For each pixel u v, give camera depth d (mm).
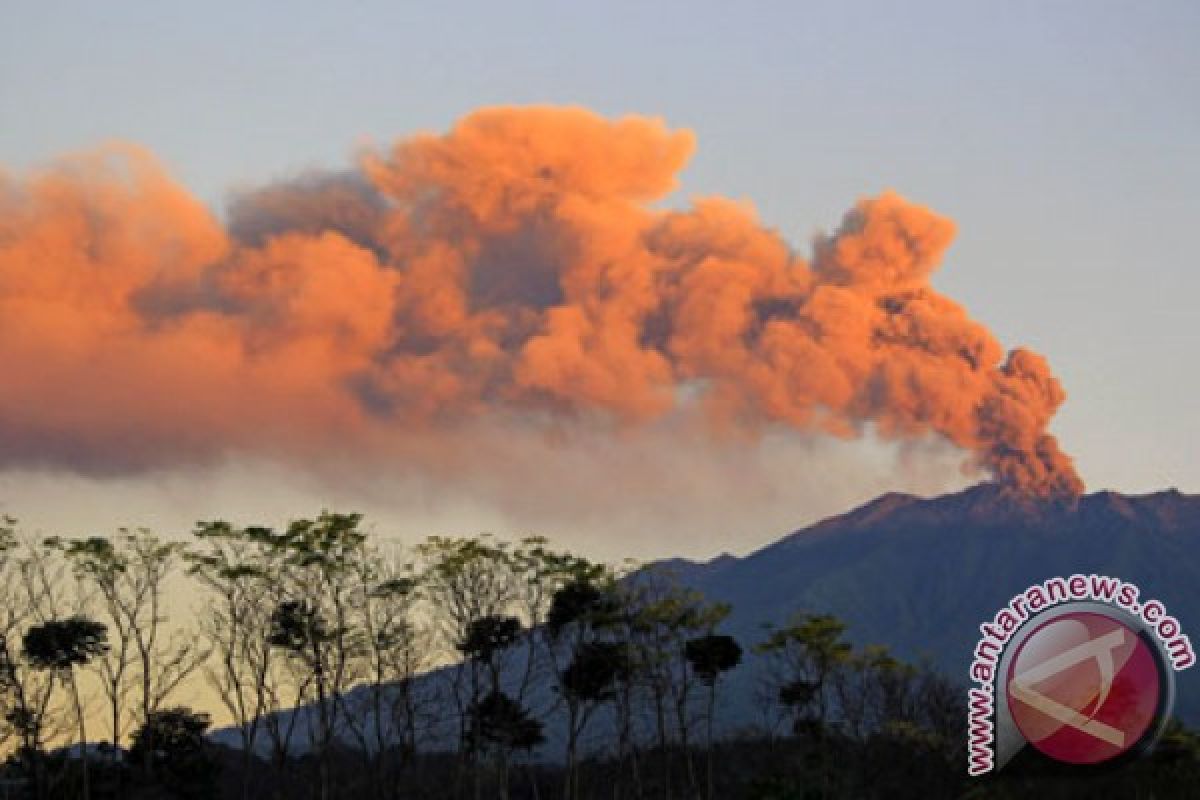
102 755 105688
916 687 134000
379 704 105625
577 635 114000
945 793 114812
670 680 119688
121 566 104562
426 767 118312
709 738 119062
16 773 102312
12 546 103688
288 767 111750
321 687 103688
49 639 99875
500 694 108562
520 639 110062
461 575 109938
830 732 120750
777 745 130000
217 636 105438
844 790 113438
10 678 100625
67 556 104000
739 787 119125
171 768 105562
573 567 112750
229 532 106375
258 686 104312
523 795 123562
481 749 109125
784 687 123562
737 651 116812
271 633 104188
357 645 105188
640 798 114688
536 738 109250
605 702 118125
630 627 115438
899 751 118500
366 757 106562
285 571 106625
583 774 125125
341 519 106938
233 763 121625
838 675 123812
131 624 104062
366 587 107625
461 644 108312
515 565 112375
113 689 102938
